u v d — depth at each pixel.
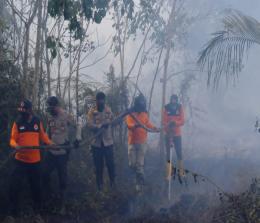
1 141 8.07
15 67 8.55
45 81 9.55
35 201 7.43
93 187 8.61
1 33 8.59
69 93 10.07
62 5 6.75
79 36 7.17
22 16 9.30
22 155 7.14
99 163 8.48
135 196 8.41
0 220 7.08
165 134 10.15
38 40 8.96
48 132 7.94
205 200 7.91
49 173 7.88
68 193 8.36
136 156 9.10
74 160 9.26
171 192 9.07
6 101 8.13
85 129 9.55
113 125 8.59
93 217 7.60
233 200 6.52
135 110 9.05
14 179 7.20
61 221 7.36
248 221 6.20
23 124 7.14
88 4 7.08
